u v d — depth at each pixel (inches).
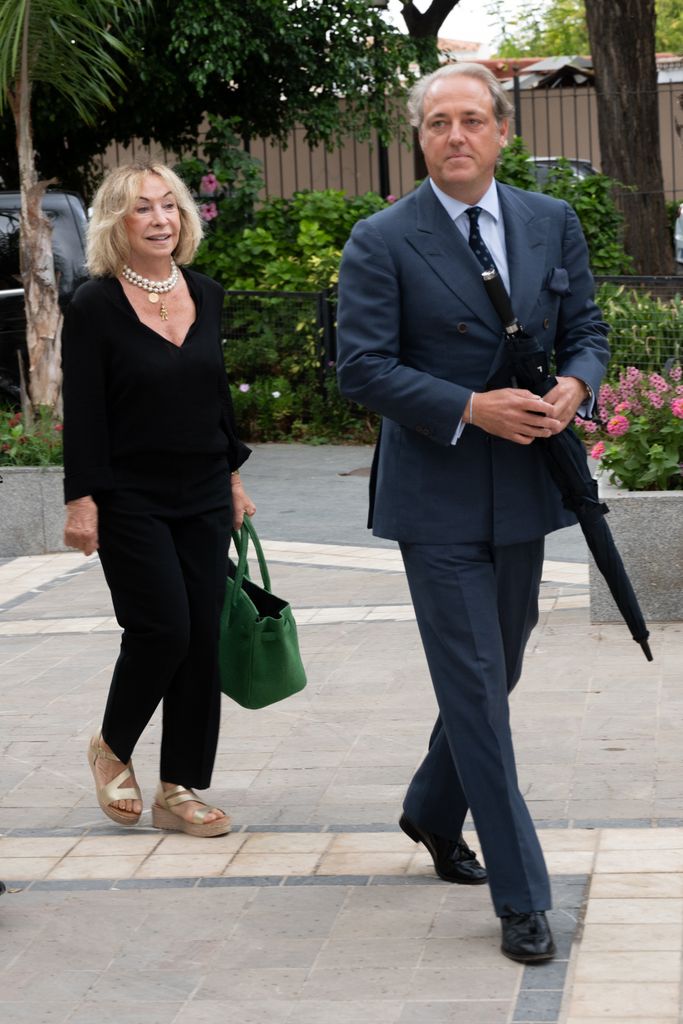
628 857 186.4
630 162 840.3
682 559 304.5
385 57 745.0
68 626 337.7
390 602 340.5
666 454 311.9
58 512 429.1
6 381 558.3
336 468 539.5
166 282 198.2
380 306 164.9
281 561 392.5
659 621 307.0
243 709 265.1
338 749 241.1
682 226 947.3
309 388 611.8
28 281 480.1
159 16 673.0
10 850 203.9
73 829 211.5
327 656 297.1
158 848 201.6
